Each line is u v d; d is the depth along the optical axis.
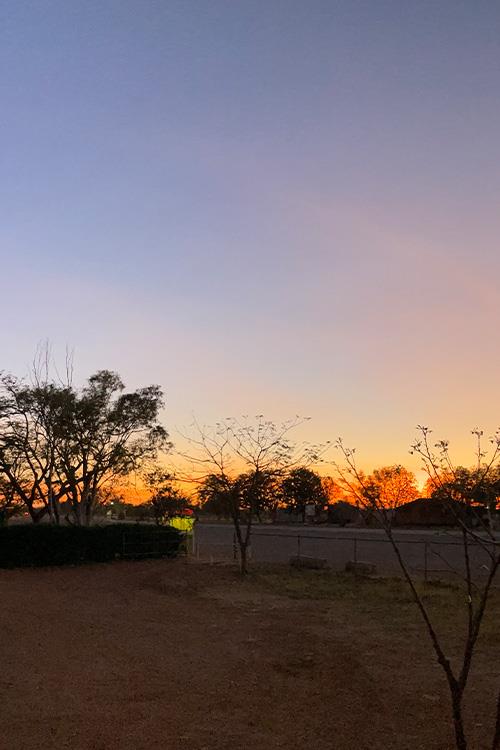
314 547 35.16
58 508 35.53
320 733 7.36
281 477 27.08
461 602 16.70
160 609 15.80
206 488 26.28
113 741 6.91
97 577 22.48
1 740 6.89
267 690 8.95
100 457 33.50
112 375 34.25
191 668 10.07
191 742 6.96
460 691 5.83
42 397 32.62
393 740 7.18
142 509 40.75
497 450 12.59
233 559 28.59
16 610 14.90
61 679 9.25
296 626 13.63
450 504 6.34
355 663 10.36
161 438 35.19
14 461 33.00
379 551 31.36
